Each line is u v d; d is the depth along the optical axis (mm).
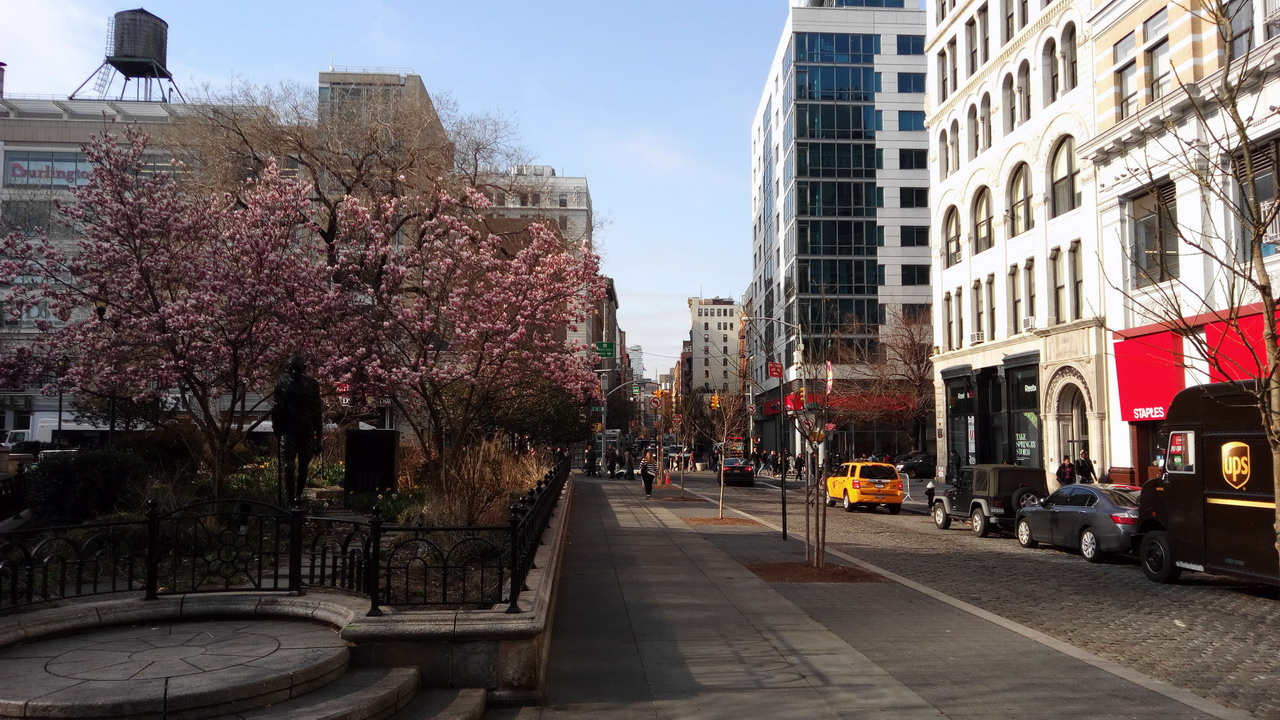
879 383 52000
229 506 12422
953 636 8906
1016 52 32812
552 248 18703
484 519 11688
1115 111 25797
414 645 6512
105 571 9211
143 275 13688
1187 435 12836
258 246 14547
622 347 140875
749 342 71562
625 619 9664
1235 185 20578
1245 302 19625
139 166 14516
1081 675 7383
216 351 13984
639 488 40375
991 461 35250
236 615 7402
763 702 6578
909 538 20375
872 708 6430
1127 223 25391
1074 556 16875
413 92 29000
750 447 58812
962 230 37406
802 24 61844
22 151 47094
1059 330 29312
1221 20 7703
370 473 17812
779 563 14367
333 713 5305
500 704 6434
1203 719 6180
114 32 57375
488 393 17469
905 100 61719
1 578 6934
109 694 5129
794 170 61031
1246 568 11625
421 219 23656
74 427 45219
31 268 14047
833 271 60375
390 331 16328
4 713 4941
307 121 26406
